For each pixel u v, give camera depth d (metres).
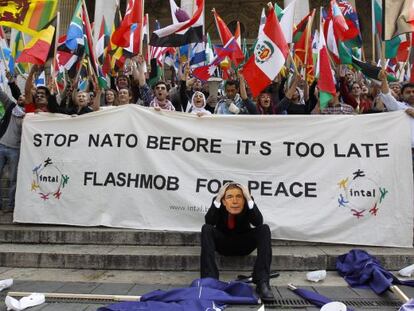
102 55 11.97
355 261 6.12
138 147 7.59
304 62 9.32
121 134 7.68
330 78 7.93
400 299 5.11
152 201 7.38
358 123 7.27
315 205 7.07
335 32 9.71
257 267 5.48
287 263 6.42
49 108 8.84
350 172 7.11
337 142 7.26
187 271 6.49
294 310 4.94
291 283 5.89
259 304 5.02
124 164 7.57
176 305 4.64
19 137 8.54
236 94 9.95
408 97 7.98
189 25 9.65
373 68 9.52
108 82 11.40
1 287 5.62
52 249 6.92
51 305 5.09
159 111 7.68
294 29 11.34
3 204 8.84
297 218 7.01
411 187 6.95
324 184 7.14
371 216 6.93
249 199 5.81
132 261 6.56
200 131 7.56
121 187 7.50
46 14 8.16
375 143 7.16
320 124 7.36
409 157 7.03
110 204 7.49
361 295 5.36
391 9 7.60
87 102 8.98
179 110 10.74
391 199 6.95
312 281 5.96
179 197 7.30
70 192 7.62
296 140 7.36
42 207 7.66
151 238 7.15
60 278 6.16
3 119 8.56
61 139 7.82
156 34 9.77
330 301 5.02
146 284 5.87
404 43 10.08
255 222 5.77
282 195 7.18
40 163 7.79
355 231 6.92
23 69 12.76
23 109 9.41
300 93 10.30
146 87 9.73
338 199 7.05
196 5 9.71
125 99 8.98
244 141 7.45
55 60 9.07
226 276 6.19
